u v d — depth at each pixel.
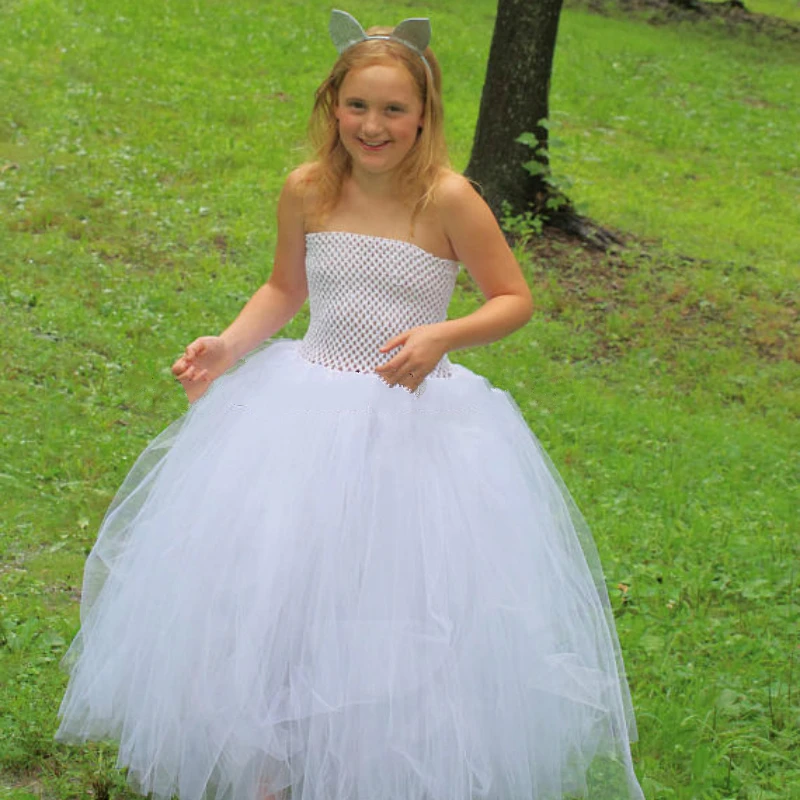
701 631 4.76
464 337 3.19
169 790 3.07
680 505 6.16
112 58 14.63
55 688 3.81
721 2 26.28
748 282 10.63
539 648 3.10
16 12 15.55
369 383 3.24
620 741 3.33
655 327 9.48
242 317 3.57
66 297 7.95
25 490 5.33
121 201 10.19
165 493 3.32
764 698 4.25
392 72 3.21
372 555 3.01
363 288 3.33
